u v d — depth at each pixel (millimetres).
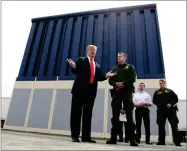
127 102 2318
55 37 8016
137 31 7074
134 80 2420
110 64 6781
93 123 5844
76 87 2445
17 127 6535
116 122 2369
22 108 6812
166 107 3562
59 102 6539
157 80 6008
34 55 7895
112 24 7516
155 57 6531
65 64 7289
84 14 8094
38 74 7438
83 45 7527
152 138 5250
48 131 6168
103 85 6270
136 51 6727
